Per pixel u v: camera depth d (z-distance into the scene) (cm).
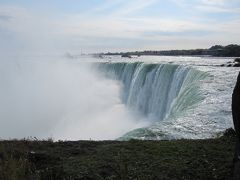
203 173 749
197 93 2248
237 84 699
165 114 3150
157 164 806
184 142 1004
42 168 803
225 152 877
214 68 3616
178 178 730
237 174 672
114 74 5172
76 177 733
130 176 740
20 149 930
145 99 3662
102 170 774
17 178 698
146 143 1004
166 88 3272
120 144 1009
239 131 698
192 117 1612
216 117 1600
